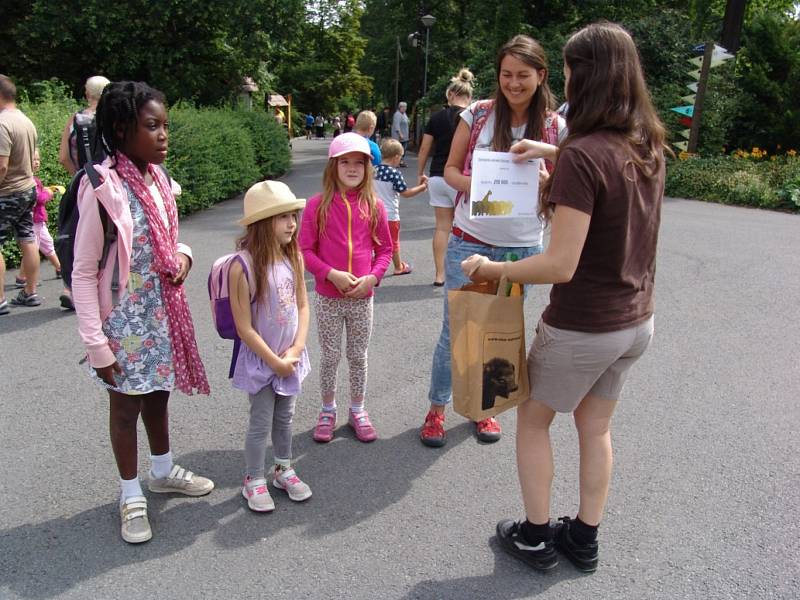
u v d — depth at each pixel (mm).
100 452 3398
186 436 3580
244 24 17594
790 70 17781
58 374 4281
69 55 18109
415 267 7281
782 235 9391
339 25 39781
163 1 16547
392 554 2686
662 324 5512
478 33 26094
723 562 2660
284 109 36156
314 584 2504
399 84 40344
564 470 3332
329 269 3320
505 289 2520
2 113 5191
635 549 2744
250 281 2789
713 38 18172
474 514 2965
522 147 2814
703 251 8234
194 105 16781
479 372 2471
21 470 3217
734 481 3248
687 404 4066
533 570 2605
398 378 4395
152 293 2654
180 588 2469
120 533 2775
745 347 5016
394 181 6645
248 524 2861
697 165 14133
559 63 18719
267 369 2875
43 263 6910
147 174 2652
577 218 2100
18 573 2525
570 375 2338
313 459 3404
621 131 2186
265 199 2762
